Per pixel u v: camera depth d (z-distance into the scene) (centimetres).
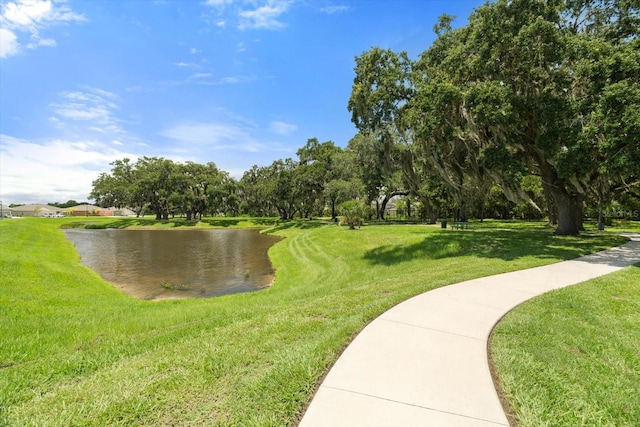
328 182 4800
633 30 1376
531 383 290
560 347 370
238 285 1326
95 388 292
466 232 1916
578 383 296
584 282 686
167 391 283
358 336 387
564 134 1189
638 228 2447
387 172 2434
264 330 430
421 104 1485
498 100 1218
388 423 230
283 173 5406
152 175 6272
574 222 1714
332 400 258
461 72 1445
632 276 745
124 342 431
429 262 1249
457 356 336
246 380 298
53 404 269
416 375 297
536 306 514
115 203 7488
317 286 1068
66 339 482
